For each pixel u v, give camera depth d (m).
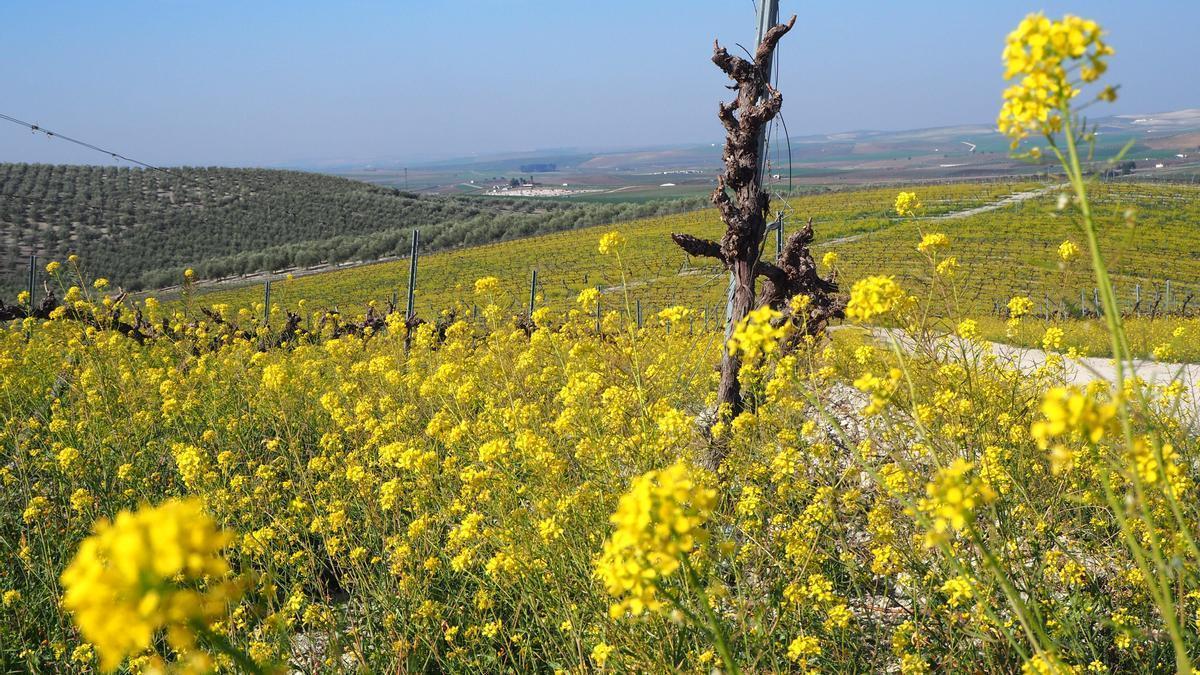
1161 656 3.38
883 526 3.89
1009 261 50.88
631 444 4.56
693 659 3.28
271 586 3.02
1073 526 4.32
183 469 4.83
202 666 1.42
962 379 4.66
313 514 5.40
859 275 47.84
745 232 6.13
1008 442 4.48
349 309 44.00
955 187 122.81
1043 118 1.75
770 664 3.54
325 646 4.20
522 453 4.61
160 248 108.38
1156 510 3.45
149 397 7.74
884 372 4.50
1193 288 50.12
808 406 5.70
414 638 4.18
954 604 3.40
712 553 3.63
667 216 106.25
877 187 160.50
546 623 4.04
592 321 9.30
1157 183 117.50
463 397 5.70
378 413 7.40
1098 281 1.71
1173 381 4.36
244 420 7.64
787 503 4.78
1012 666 3.31
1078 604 3.66
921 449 3.81
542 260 79.25
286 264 96.81
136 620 1.26
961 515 2.03
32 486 6.14
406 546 4.46
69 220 108.94
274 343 13.63
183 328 12.64
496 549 4.57
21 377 8.17
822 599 3.67
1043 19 1.74
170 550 1.27
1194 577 3.14
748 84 6.18
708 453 5.51
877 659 3.83
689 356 6.42
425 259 89.44
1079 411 1.69
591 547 3.95
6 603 4.46
